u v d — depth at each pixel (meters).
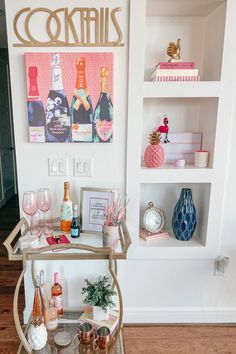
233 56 1.48
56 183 1.66
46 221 1.63
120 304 1.49
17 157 1.61
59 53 1.47
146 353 1.62
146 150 1.67
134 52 1.48
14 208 4.30
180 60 1.57
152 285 1.83
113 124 1.57
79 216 1.64
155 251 1.73
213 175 1.63
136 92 1.53
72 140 1.57
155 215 1.81
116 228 1.41
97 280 1.76
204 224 1.76
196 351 1.64
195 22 1.68
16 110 1.55
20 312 1.93
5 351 1.62
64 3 1.44
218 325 1.86
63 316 1.76
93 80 1.50
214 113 1.59
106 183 1.66
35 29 1.46
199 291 1.85
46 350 1.52
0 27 3.27
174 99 1.77
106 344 1.49
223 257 1.77
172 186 1.87
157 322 1.87
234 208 1.72
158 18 1.67
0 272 2.47
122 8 1.44
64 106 1.52
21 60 1.49
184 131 1.82
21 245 1.38
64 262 1.77
